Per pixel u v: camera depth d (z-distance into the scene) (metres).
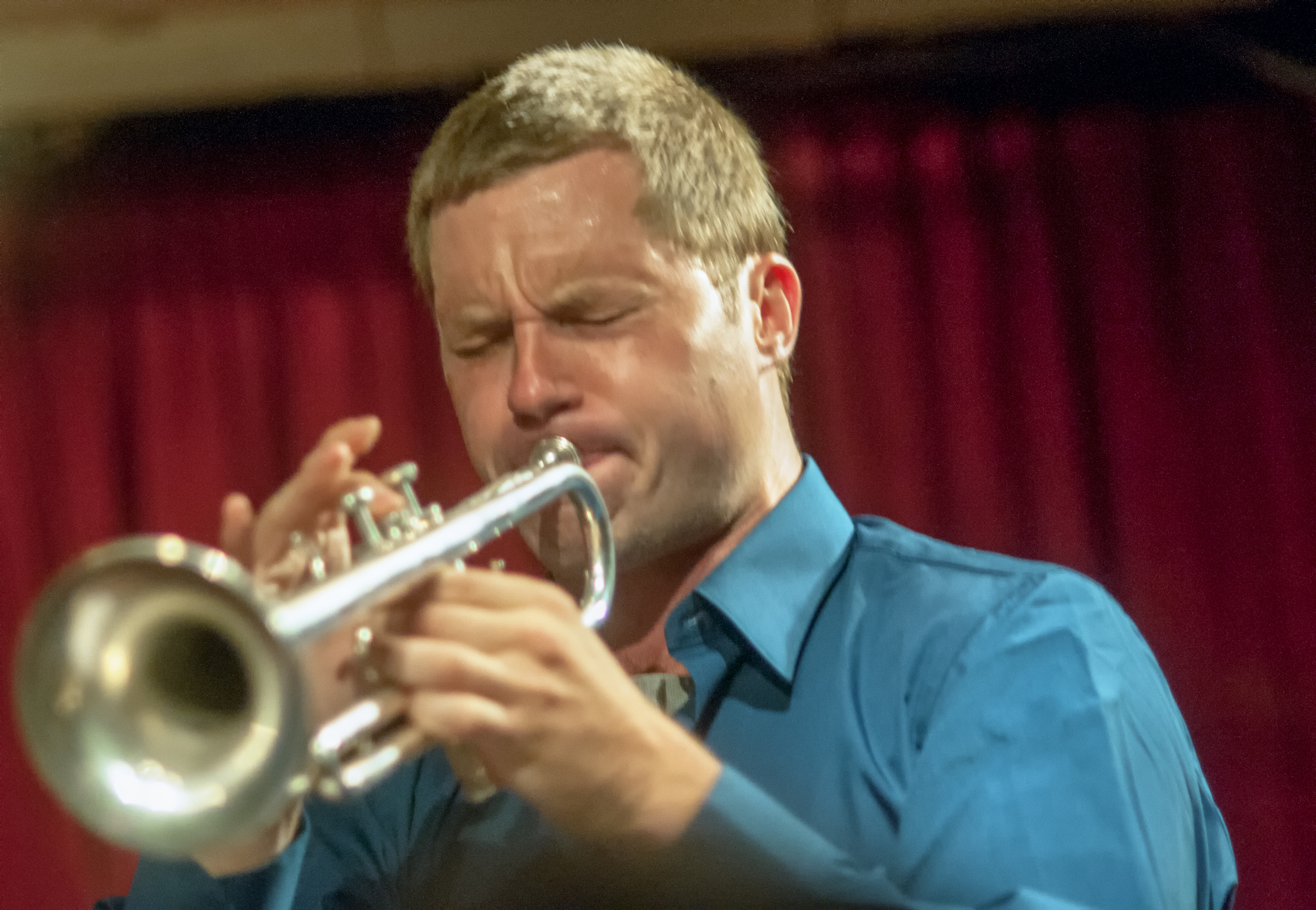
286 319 10.93
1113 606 3.35
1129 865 2.73
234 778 2.15
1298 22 10.13
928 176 10.78
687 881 2.54
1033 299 10.68
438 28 10.09
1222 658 10.23
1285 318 10.53
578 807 2.45
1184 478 10.46
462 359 3.76
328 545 2.80
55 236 10.91
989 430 10.59
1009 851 2.80
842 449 10.59
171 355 10.90
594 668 2.42
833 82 10.70
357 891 3.91
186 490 10.78
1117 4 10.28
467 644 2.38
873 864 3.13
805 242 10.73
